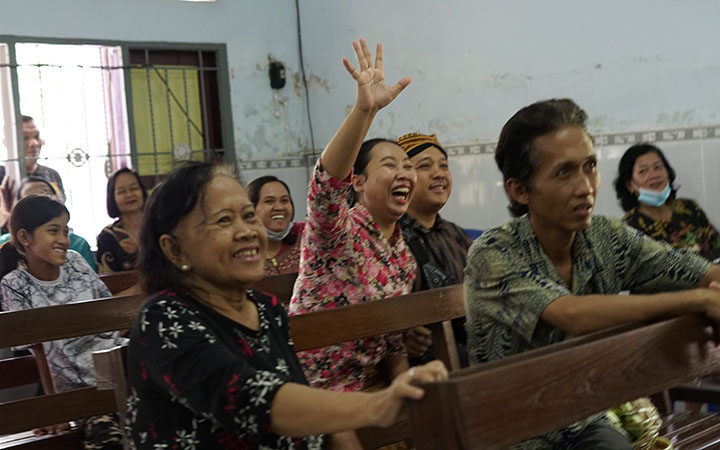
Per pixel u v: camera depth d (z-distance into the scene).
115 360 1.92
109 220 6.99
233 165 1.90
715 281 2.09
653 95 5.10
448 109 6.37
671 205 4.53
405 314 2.56
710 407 4.26
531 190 2.02
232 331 1.79
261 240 1.85
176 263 1.83
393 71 6.80
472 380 1.28
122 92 6.99
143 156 7.13
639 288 2.22
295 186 7.84
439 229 3.41
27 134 6.55
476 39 6.10
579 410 1.47
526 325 1.97
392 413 1.34
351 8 7.16
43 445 2.78
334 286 2.63
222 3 7.43
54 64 6.68
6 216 6.43
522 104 5.84
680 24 4.91
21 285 3.54
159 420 1.70
